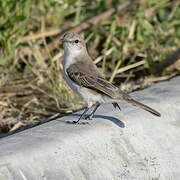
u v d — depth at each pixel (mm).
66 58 11516
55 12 15906
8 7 14172
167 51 15680
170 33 16406
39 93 13438
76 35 11477
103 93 10508
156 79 14484
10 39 14133
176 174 9844
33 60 14781
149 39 15867
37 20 15719
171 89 12203
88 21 15805
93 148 9391
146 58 15023
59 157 8836
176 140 10398
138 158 9695
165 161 9906
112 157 9438
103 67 14695
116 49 15359
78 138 9438
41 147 8914
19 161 8406
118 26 15828
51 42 15211
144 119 10477
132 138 9977
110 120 10312
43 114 12648
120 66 15258
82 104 13047
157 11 16781
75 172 8773
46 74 14156
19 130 11719
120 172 9281
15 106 12859
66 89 13469
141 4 16375
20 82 13766
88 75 10883
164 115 10805
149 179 9516
